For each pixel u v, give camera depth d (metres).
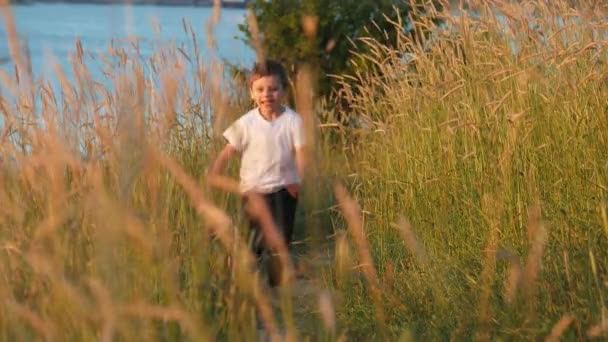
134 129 11.23
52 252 13.68
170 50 20.56
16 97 16.66
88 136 17.56
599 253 18.38
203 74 20.41
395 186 26.34
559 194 20.84
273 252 18.47
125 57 19.95
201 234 15.75
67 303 12.83
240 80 27.91
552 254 18.44
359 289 20.72
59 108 17.39
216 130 18.81
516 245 20.41
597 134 21.75
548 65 24.64
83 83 18.38
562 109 22.45
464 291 19.42
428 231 23.34
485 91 24.69
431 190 24.39
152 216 14.98
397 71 31.31
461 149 24.59
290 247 24.58
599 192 20.38
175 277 14.59
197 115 22.23
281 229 23.42
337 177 29.89
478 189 22.62
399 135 28.72
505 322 16.78
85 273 13.99
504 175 21.30
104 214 11.24
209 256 16.62
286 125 24.06
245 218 18.17
